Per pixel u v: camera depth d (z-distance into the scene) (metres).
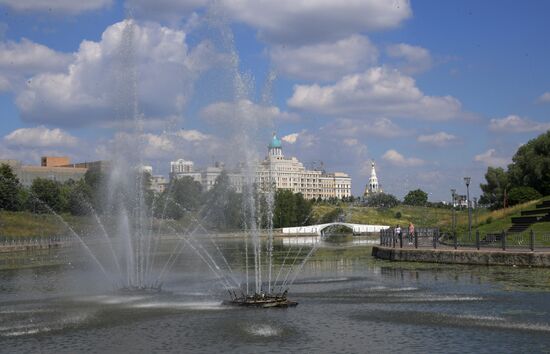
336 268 54.31
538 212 80.00
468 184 72.19
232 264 63.81
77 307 31.86
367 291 36.31
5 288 43.03
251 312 29.14
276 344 22.22
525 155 136.50
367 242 124.56
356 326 25.25
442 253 55.38
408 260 59.06
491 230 80.00
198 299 34.16
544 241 58.81
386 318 26.94
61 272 56.91
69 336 24.50
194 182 103.62
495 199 157.50
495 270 47.16
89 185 156.62
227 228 116.88
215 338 23.41
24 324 27.11
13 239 114.25
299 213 195.38
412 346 21.58
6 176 156.50
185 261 69.00
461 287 37.25
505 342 21.92
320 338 23.08
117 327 26.14
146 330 25.30
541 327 24.45
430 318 26.72
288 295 35.19
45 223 140.75
